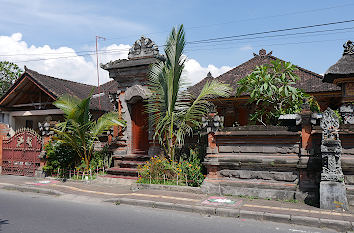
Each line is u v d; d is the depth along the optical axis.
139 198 8.48
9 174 13.98
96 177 11.94
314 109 10.27
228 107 16.20
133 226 6.19
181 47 10.26
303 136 8.22
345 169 7.61
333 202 7.12
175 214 7.24
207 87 10.06
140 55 12.23
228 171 9.00
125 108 12.56
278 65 9.66
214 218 6.91
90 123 11.79
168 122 10.21
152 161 10.73
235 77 17.34
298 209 7.14
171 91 10.25
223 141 9.16
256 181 8.63
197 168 9.73
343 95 11.85
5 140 14.41
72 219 6.74
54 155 12.57
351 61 11.49
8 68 24.50
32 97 19.20
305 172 8.12
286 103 10.47
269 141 8.66
